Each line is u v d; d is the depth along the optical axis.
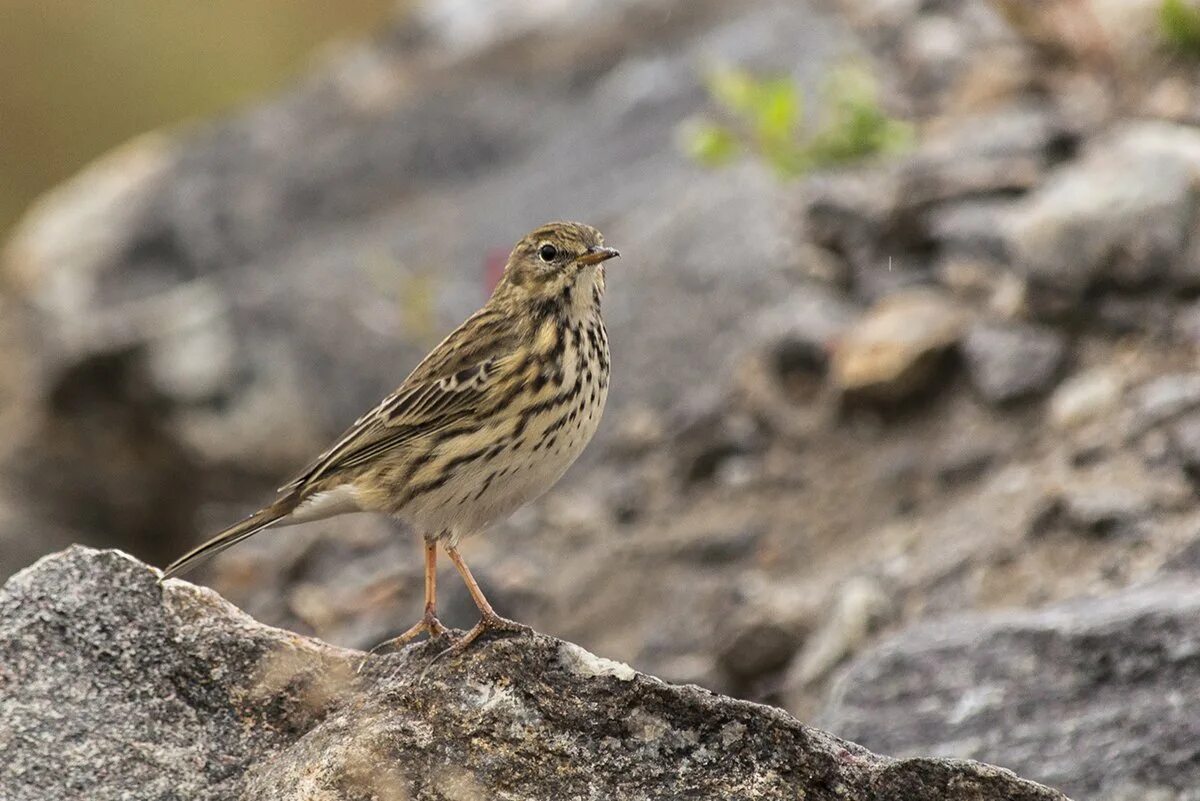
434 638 7.79
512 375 8.90
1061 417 12.39
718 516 13.58
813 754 7.21
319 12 27.92
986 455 12.59
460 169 20.98
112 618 7.82
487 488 8.98
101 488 18.23
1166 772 8.81
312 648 7.86
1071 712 9.39
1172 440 11.58
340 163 21.66
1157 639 9.52
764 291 15.44
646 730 7.27
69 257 21.69
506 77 22.16
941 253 14.36
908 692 9.88
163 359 18.42
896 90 17.22
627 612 13.09
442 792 7.12
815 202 15.27
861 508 12.93
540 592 13.50
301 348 18.44
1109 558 11.01
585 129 20.34
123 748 7.49
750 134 17.77
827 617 11.81
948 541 11.89
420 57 23.31
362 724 7.28
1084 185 13.30
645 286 16.44
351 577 14.12
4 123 27.31
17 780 7.34
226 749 7.57
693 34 21.28
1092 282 12.91
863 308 14.58
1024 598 11.06
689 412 14.62
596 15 22.48
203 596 7.95
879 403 13.54
